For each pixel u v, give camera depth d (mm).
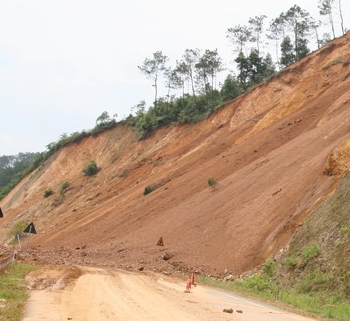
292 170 32344
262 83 65125
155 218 40656
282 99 56812
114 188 67188
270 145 44375
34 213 75250
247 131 56469
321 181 26688
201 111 75688
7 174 144625
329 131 34875
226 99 74750
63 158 92062
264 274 21688
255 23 87000
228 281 23172
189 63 91000
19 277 19062
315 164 30250
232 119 63625
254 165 38938
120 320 10188
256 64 83938
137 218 43844
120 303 13016
